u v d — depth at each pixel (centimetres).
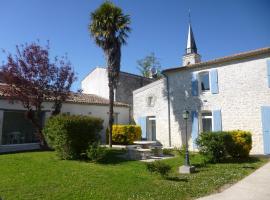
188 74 1672
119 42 1600
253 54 1377
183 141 1645
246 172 892
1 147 1448
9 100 1427
